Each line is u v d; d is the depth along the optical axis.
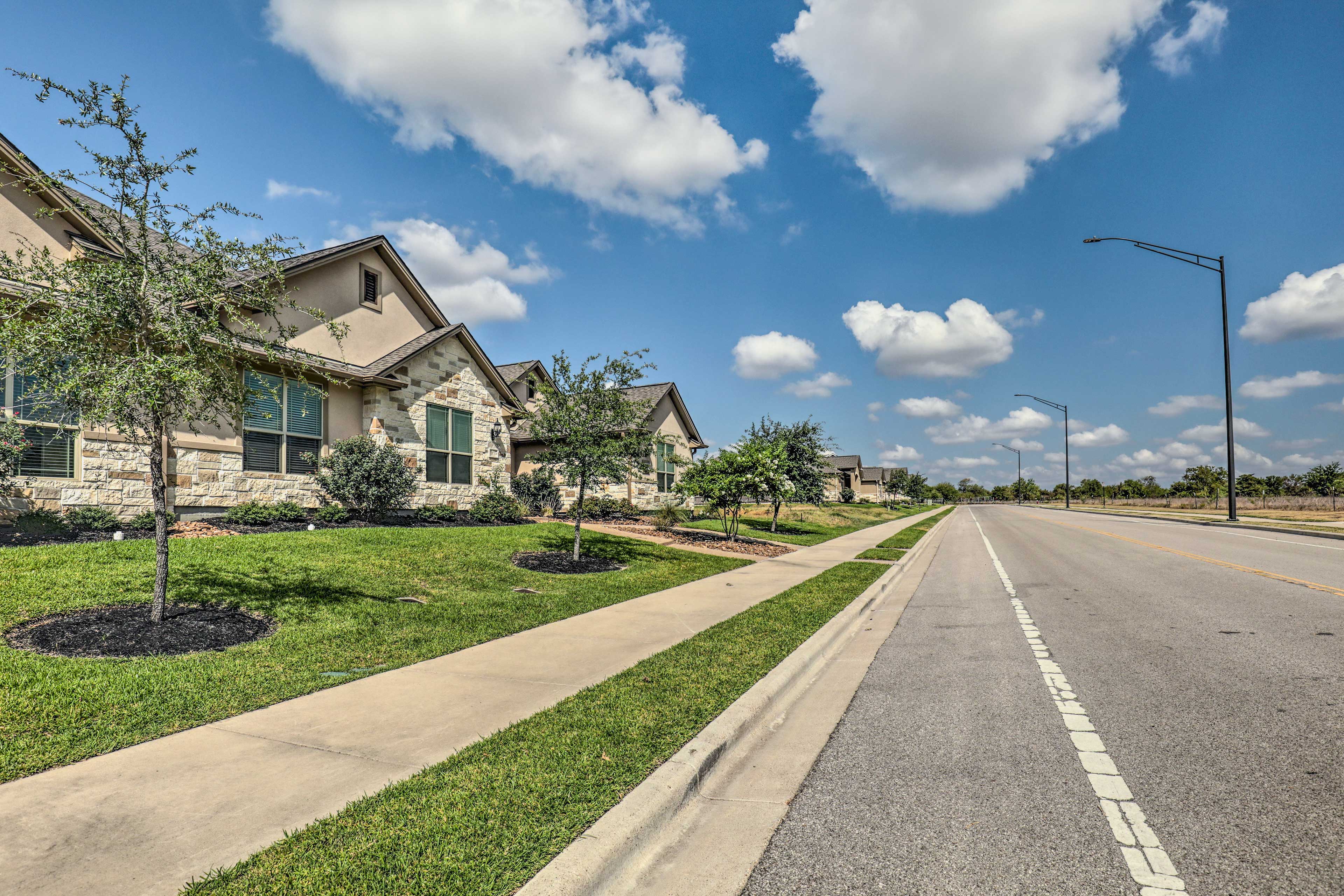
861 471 93.88
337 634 7.45
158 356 6.96
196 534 11.60
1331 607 9.04
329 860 3.13
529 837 3.33
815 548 20.42
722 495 20.48
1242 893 2.92
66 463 11.42
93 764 4.21
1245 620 8.41
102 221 7.33
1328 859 3.15
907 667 6.87
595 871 3.07
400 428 17.25
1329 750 4.38
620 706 5.28
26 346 6.46
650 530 20.53
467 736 4.71
